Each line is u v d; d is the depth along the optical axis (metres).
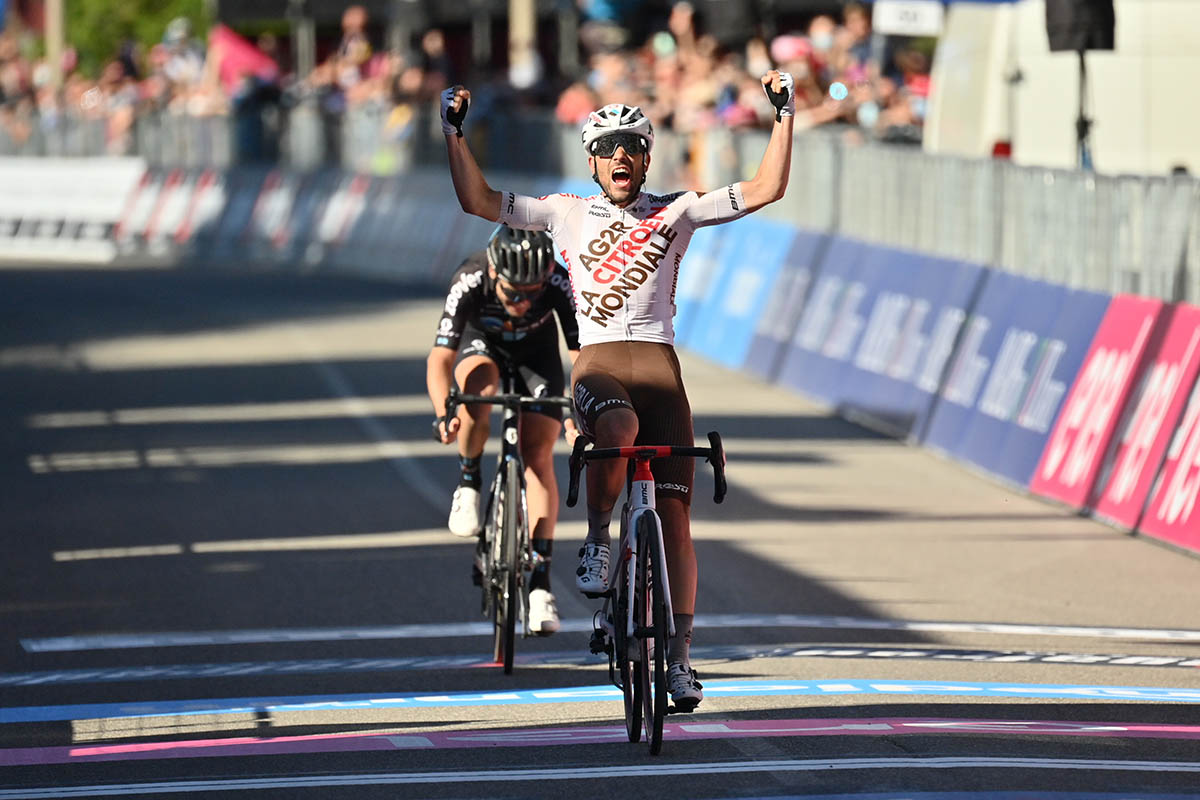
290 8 96.94
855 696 22.27
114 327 65.31
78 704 22.34
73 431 45.09
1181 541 31.95
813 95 61.06
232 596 28.84
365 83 88.88
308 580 29.95
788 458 41.25
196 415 47.22
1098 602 28.50
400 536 33.47
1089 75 46.97
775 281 53.50
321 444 43.12
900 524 34.41
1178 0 46.16
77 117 107.19
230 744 20.11
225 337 62.28
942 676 23.56
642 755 19.28
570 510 36.06
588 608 28.33
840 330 48.47
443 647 25.66
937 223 44.50
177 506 36.25
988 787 17.66
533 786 18.03
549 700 22.33
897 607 28.11
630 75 72.62
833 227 51.16
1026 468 37.53
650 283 20.19
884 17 49.47
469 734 20.45
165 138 99.62
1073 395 36.59
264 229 91.50
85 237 101.69
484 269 24.58
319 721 21.25
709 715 21.20
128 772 18.89
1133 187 35.34
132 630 26.69
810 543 32.81
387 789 18.02
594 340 20.34
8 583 29.89
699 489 37.88
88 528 34.25
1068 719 21.00
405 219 83.25
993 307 40.88
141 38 140.62
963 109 51.41
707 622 27.08
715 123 63.78
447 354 24.70
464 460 25.14
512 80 84.38
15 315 69.00
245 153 94.44
